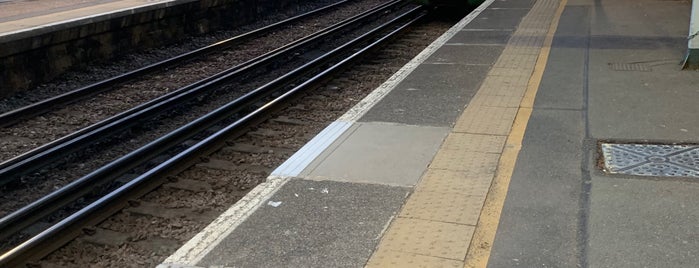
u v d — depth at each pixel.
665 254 3.64
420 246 3.84
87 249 4.91
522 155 5.33
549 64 8.77
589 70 8.29
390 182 4.84
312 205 4.47
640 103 6.70
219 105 9.22
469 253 3.75
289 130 7.83
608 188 4.59
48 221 5.47
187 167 6.50
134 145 7.56
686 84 7.35
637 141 5.57
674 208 4.21
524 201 4.43
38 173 6.60
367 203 4.47
